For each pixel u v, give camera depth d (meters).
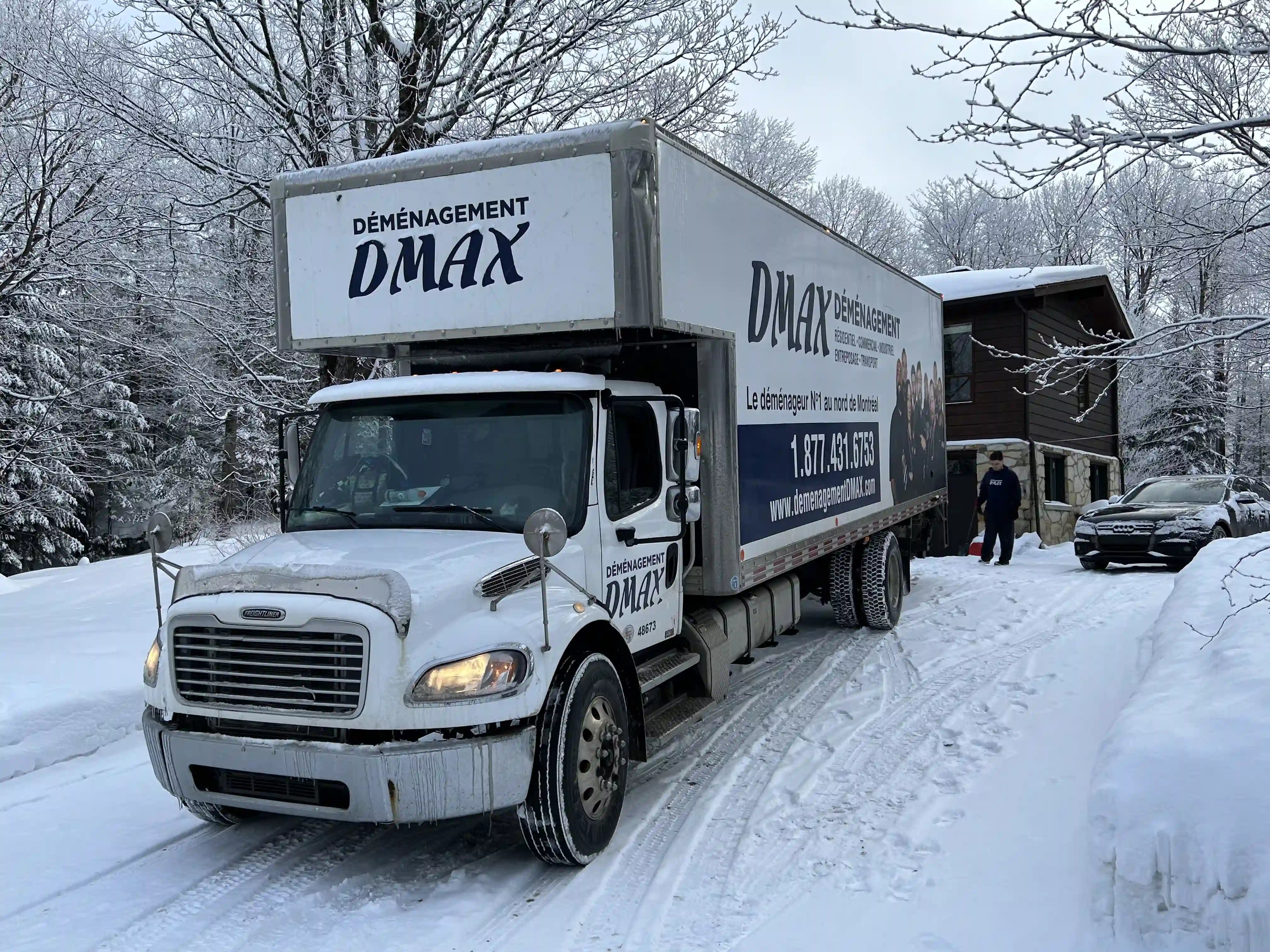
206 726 4.57
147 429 29.55
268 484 17.12
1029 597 11.91
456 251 5.79
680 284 5.79
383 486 5.52
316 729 4.32
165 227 13.96
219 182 13.00
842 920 4.08
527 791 4.45
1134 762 4.01
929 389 12.25
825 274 8.48
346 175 6.06
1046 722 6.64
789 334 7.65
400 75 12.54
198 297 14.26
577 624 4.75
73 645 9.03
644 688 5.53
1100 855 3.71
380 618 4.22
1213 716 4.34
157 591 4.94
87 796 5.95
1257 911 3.20
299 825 5.42
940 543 13.23
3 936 4.18
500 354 6.39
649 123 5.40
